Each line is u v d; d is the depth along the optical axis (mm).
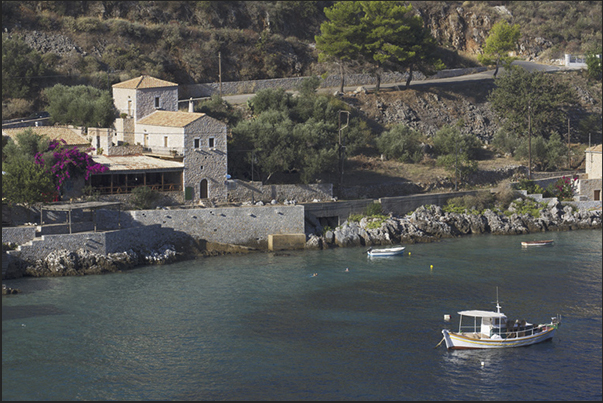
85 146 102562
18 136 94000
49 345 61219
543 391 55719
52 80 130250
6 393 53156
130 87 108500
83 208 84312
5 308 69375
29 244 79438
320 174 114188
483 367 59906
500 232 108875
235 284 79000
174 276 81562
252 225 95375
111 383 55125
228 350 61250
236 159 106125
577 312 72188
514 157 135750
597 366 60344
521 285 80188
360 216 104438
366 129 134625
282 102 125375
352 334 65312
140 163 96500
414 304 73562
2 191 82438
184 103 129375
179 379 56000
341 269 86312
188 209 92062
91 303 71375
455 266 88250
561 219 114000
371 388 55219
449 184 120688
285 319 68562
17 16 142875
